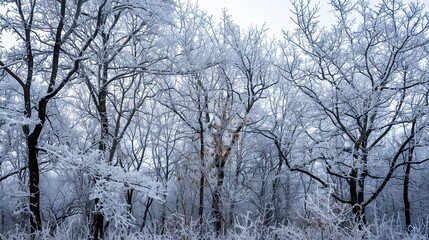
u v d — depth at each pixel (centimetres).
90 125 1288
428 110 980
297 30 1076
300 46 1102
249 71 1350
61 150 837
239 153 1274
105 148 1182
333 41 1066
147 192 857
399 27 1014
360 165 995
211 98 1302
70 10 951
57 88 889
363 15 1039
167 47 1244
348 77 1137
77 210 1098
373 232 673
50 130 1173
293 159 1245
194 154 1312
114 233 747
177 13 1257
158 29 1130
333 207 601
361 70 1115
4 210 1371
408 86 1012
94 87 1205
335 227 574
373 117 1080
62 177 1237
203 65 1194
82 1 881
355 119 1141
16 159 1341
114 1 903
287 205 1402
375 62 1110
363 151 1066
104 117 1166
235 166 1381
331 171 1085
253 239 619
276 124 1362
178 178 1159
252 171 1492
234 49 1352
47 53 1033
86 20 945
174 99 1370
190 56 1181
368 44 1038
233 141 1238
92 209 1045
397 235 673
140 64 1119
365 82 1142
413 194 1538
